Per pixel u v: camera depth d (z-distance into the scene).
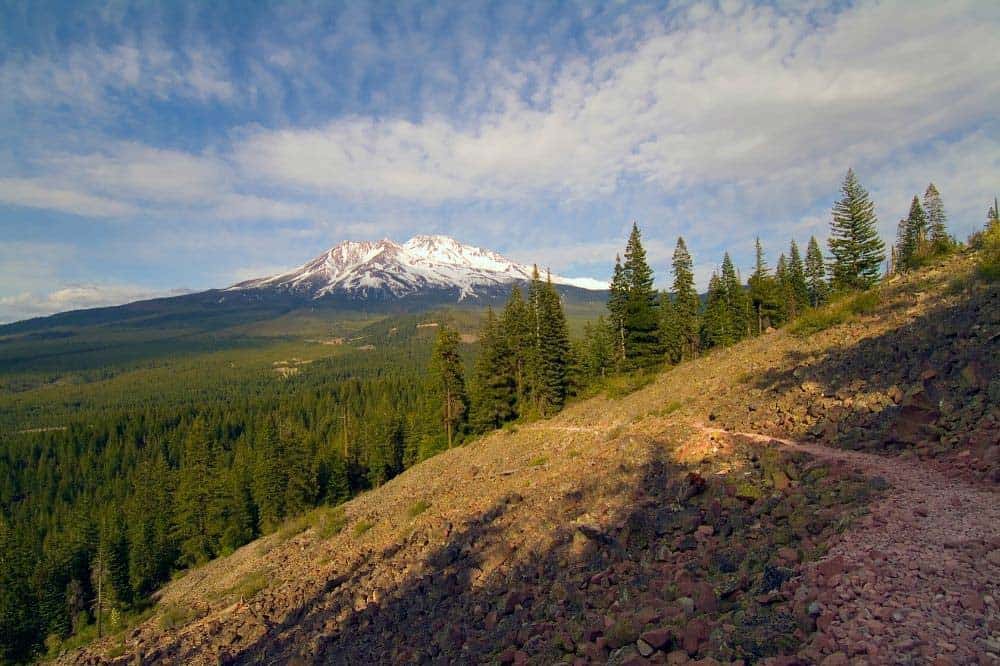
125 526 72.56
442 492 30.59
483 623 13.71
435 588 17.25
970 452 12.42
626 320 58.47
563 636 10.39
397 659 13.92
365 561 23.38
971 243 33.78
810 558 9.53
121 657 25.48
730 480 14.67
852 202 56.84
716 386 28.83
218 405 160.38
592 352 74.31
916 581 7.93
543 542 16.22
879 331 24.06
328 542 31.72
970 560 8.19
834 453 14.88
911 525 9.66
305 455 70.12
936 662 6.29
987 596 7.27
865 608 7.60
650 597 10.52
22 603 56.72
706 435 18.47
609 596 11.53
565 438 33.62
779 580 9.08
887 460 13.57
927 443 13.73
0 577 57.88
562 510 17.94
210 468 76.81
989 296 20.67
